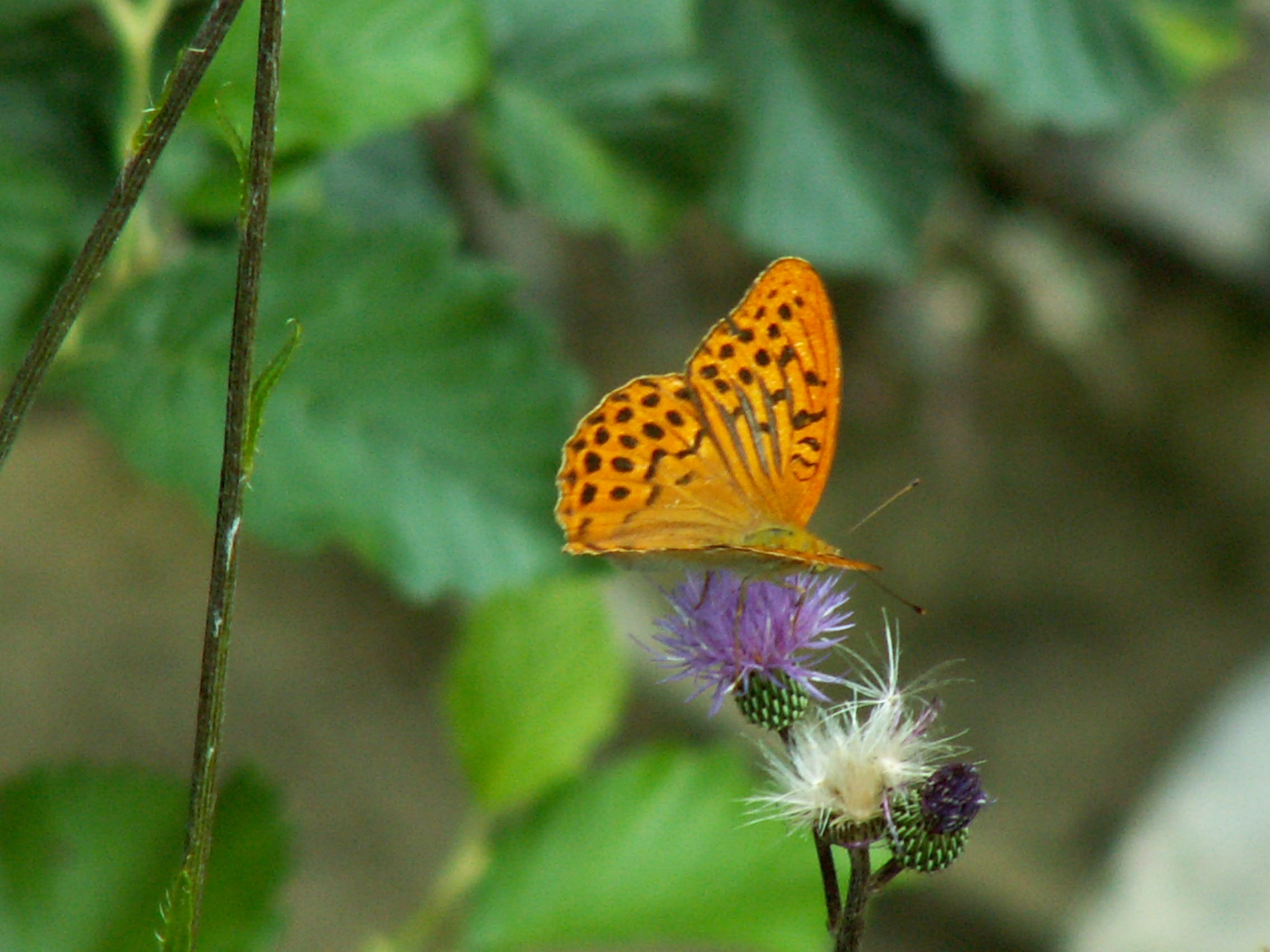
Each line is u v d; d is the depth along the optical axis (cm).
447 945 174
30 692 192
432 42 104
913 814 94
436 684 204
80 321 104
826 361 100
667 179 111
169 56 104
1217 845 174
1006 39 112
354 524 105
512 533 105
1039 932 178
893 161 119
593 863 103
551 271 186
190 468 104
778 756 96
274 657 202
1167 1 114
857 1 117
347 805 187
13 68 104
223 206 105
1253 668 201
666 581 192
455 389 105
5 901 103
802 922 102
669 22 111
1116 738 200
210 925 103
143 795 104
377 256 104
